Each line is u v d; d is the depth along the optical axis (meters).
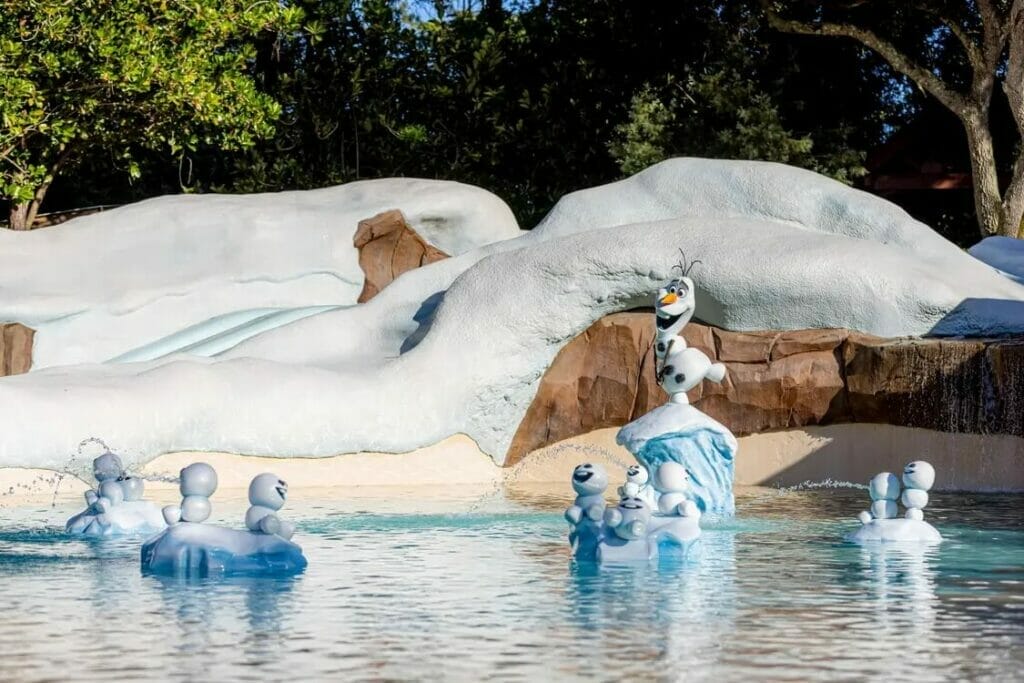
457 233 22.16
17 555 10.21
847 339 17.09
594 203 20.27
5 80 22.16
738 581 8.83
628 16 31.53
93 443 15.20
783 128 31.66
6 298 19.66
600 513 9.95
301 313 20.41
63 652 6.50
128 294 20.08
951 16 28.20
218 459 16.02
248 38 31.67
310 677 5.96
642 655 6.41
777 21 29.02
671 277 17.69
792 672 6.05
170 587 8.57
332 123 32.59
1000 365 16.19
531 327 17.75
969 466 16.58
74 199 34.00
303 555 9.61
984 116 28.06
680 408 13.55
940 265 18.09
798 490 16.69
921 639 6.81
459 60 32.91
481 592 8.36
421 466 17.20
